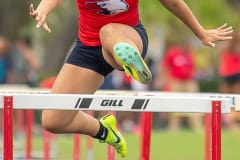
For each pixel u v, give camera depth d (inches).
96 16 583.2
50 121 605.3
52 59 2268.7
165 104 507.8
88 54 595.2
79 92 602.2
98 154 1153.4
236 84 1565.0
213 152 507.2
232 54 1557.6
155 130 1720.0
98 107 508.1
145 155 663.8
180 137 1482.5
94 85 606.2
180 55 1601.9
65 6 2240.4
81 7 585.3
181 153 1193.4
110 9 576.1
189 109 508.4
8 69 1617.9
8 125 504.4
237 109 551.5
